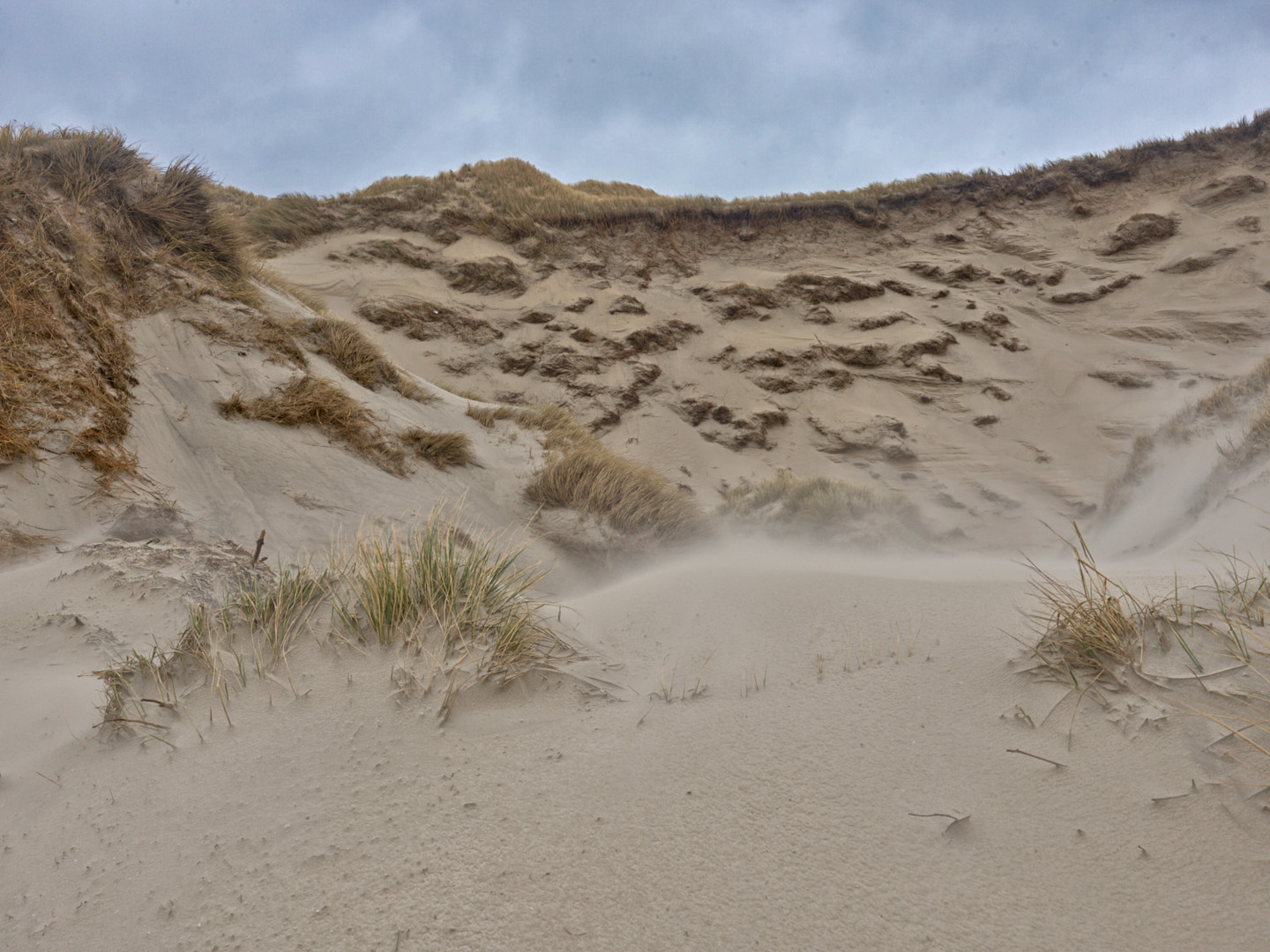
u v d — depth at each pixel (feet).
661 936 4.32
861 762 6.18
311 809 5.64
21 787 6.22
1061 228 76.79
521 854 5.05
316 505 20.11
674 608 11.38
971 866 4.83
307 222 70.23
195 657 7.77
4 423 15.51
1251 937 4.04
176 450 19.12
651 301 69.51
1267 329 61.52
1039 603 9.22
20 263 18.44
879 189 82.74
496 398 59.21
